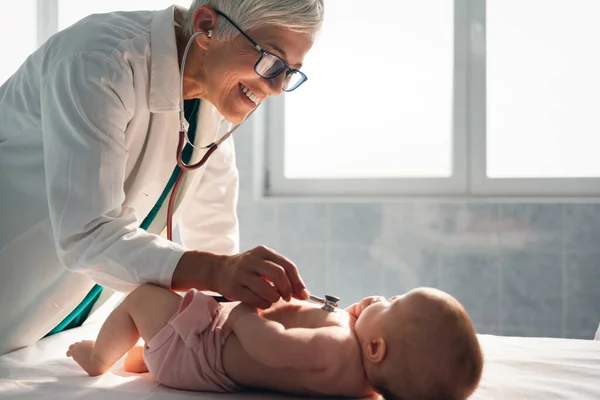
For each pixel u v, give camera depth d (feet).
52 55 4.47
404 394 3.67
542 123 10.43
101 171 4.08
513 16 10.49
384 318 3.81
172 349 3.93
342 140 11.19
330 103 11.22
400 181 10.79
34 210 4.59
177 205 5.36
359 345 3.87
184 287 4.10
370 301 4.24
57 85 4.21
